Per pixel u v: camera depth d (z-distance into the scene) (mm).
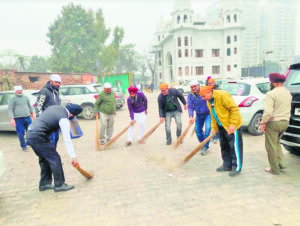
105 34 50406
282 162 3660
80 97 10078
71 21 48250
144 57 71688
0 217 2793
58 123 3170
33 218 2738
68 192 3361
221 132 3777
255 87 6074
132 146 5645
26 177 4027
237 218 2535
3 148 5934
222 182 3445
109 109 5754
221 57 50812
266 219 2496
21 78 16750
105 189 3402
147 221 2553
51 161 3283
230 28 48750
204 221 2506
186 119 9164
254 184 3328
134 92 5371
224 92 3434
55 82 3961
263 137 5945
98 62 49469
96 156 4977
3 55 41094
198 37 49281
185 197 3051
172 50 50594
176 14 47469
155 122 8977
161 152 5066
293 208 2684
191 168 4062
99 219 2643
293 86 3805
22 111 5461
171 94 5367
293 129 3586
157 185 3449
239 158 3568
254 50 105938
